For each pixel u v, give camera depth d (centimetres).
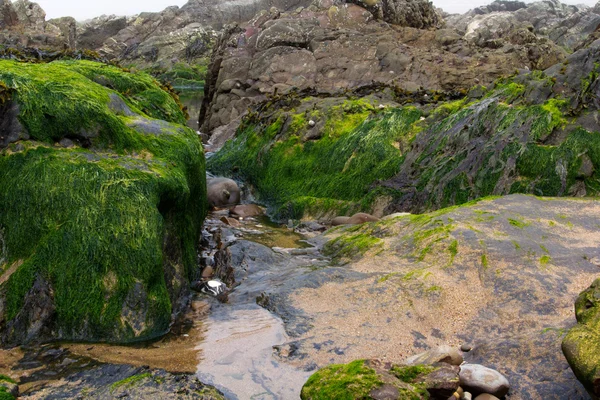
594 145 804
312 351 454
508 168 826
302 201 952
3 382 383
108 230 508
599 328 353
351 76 1789
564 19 5012
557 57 2027
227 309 542
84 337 477
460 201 837
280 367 432
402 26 2300
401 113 1033
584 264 552
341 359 440
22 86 580
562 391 373
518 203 705
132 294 492
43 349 455
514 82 1003
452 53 1914
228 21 6531
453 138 911
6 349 454
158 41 5800
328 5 2166
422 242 626
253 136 1212
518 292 511
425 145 943
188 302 561
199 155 705
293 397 393
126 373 414
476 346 444
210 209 973
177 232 605
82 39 6475
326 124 1107
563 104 879
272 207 1018
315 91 1365
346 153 1009
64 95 593
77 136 586
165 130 675
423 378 371
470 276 552
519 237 606
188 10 6588
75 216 509
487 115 902
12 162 540
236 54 1922
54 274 487
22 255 509
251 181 1134
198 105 2873
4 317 471
